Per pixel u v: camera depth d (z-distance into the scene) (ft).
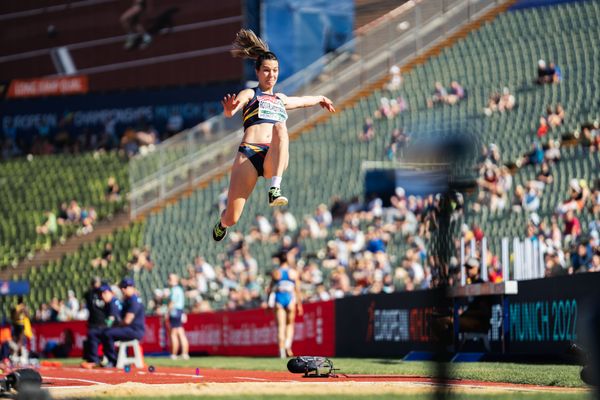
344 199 254.68
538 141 223.51
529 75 260.42
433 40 297.53
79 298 270.46
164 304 223.10
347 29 347.36
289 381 76.74
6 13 394.73
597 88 234.58
